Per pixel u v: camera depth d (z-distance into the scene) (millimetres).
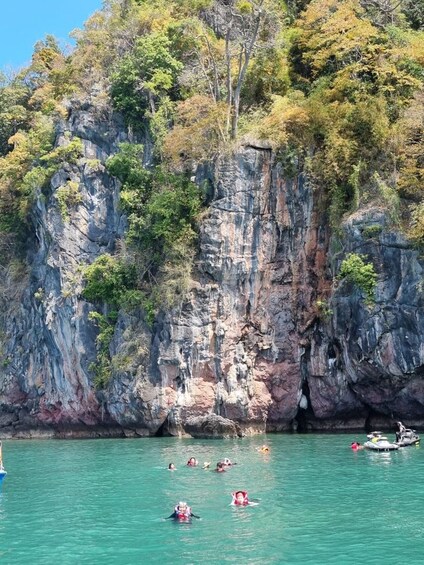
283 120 40812
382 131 38844
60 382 46281
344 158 38875
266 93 46969
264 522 17312
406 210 36281
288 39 49344
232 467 25969
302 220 40219
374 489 21031
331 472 24219
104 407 43125
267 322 39688
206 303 39469
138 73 47562
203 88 47469
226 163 40656
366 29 43188
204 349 39000
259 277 39844
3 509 20109
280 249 40312
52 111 54000
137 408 39750
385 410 38719
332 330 38188
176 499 20516
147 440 38031
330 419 40031
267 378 39375
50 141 51062
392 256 35562
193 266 40406
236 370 38906
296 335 39750
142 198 44406
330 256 38719
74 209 47125
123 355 40750
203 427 37438
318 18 47719
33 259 52844
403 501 19281
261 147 40625
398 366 35469
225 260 39688
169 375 39250
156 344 39969
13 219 54781
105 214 46844
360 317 36156
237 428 37219
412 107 38969
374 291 35656
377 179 37094
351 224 36844
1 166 56844
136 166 44969
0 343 52156
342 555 14492
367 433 38000
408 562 13984
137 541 16031
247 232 40062
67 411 46062
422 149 37750
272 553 14719
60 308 45781
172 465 26359
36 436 48938
